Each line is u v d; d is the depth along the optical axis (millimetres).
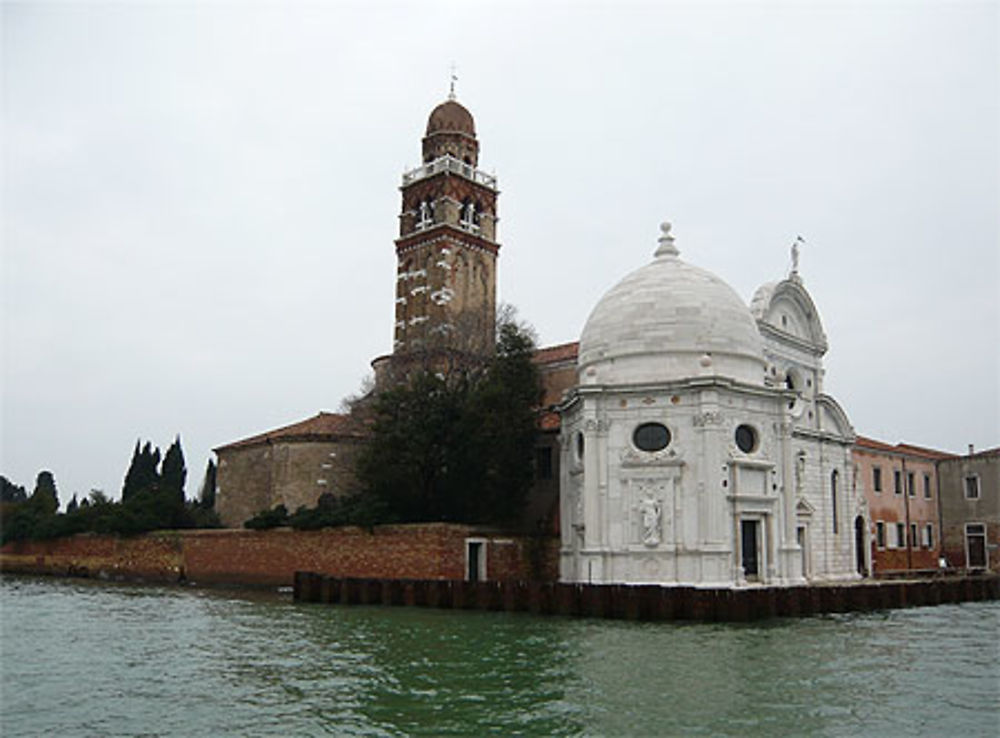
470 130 82562
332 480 63594
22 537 85250
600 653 29359
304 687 24203
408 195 81500
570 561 49812
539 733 19266
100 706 22312
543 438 57281
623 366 47500
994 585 52312
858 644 31562
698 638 32812
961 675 25641
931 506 77750
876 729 19562
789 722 20125
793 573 47125
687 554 43469
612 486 45656
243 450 69750
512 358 54375
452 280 76688
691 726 19797
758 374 48562
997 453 75875
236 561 60906
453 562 48812
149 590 59312
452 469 52812
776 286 57625
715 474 43812
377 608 44406
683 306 47531
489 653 29547
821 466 58562
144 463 97875
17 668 27750
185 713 21422
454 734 19234
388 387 60000
